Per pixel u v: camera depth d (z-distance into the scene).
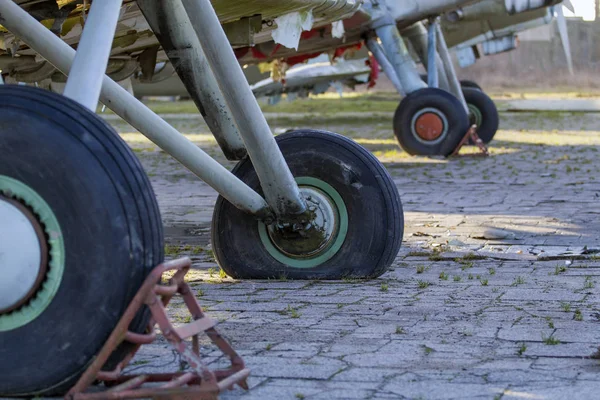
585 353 5.55
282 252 8.31
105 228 4.62
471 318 6.59
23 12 5.71
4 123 4.75
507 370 5.17
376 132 29.48
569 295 7.43
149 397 4.35
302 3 8.15
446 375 5.08
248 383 4.94
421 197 14.77
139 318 4.62
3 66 8.97
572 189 15.45
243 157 8.07
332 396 4.70
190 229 12.14
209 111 7.75
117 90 6.36
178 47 7.32
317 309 6.97
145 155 23.91
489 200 14.30
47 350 4.66
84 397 4.35
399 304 7.13
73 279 4.64
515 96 52.41
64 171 4.65
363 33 21.45
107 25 5.25
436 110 20.77
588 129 29.47
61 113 4.77
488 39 27.61
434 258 9.52
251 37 8.59
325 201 8.21
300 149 8.20
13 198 4.73
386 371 5.17
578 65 58.88
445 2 20.55
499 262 9.30
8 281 4.65
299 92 34.31
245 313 6.83
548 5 20.89
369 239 8.19
